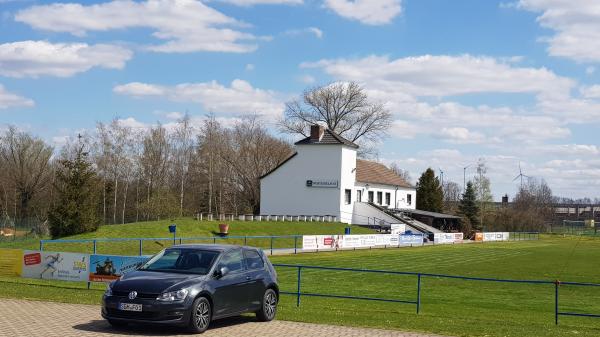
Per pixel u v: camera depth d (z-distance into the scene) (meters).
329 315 18.44
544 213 143.50
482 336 15.54
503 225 120.50
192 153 99.00
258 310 16.19
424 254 55.25
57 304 18.08
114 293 13.91
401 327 16.52
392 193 93.31
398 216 81.44
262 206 81.25
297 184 79.56
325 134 79.38
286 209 80.00
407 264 43.94
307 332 14.95
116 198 92.12
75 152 90.75
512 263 47.62
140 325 14.95
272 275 16.83
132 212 95.88
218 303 14.63
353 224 80.56
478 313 21.86
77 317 15.80
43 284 23.55
